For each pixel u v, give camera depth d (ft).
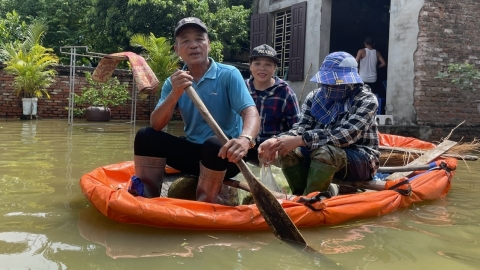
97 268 6.04
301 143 9.52
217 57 42.65
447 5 24.25
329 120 10.21
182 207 7.77
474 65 25.03
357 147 10.15
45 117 38.40
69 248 6.80
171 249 6.88
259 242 7.36
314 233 7.97
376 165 10.30
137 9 41.24
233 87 8.97
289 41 33.37
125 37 43.55
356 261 6.58
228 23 45.27
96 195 8.18
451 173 11.94
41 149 17.89
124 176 10.51
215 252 6.80
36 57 36.19
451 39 24.45
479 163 18.07
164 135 9.15
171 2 41.22
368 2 37.17
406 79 24.68
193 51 8.93
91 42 50.88
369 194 9.37
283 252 6.91
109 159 15.83
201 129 9.37
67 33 53.11
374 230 8.22
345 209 8.62
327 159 9.41
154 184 9.18
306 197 8.49
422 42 23.90
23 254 6.50
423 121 24.22
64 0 53.36
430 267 6.39
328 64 10.00
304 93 30.83
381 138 17.53
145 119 41.65
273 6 34.04
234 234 7.70
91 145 19.90
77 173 12.92
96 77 9.93
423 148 16.66
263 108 12.11
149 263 6.27
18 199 9.75
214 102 9.12
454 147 14.78
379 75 33.68
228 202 9.16
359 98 9.86
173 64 36.42
